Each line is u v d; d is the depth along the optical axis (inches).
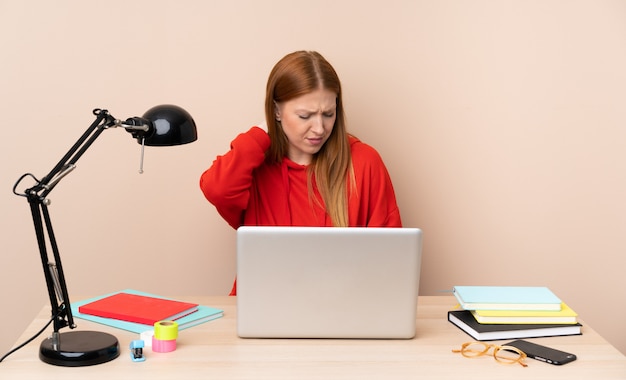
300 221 92.6
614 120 104.2
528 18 102.6
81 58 100.8
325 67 88.2
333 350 62.7
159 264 105.3
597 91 103.7
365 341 65.1
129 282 105.3
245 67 102.1
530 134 104.5
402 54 102.9
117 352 60.5
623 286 107.0
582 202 105.7
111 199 103.7
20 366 58.3
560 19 102.6
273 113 91.7
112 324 68.2
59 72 100.9
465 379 56.6
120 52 101.0
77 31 100.4
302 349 62.8
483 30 102.7
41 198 59.7
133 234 104.6
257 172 93.7
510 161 105.0
